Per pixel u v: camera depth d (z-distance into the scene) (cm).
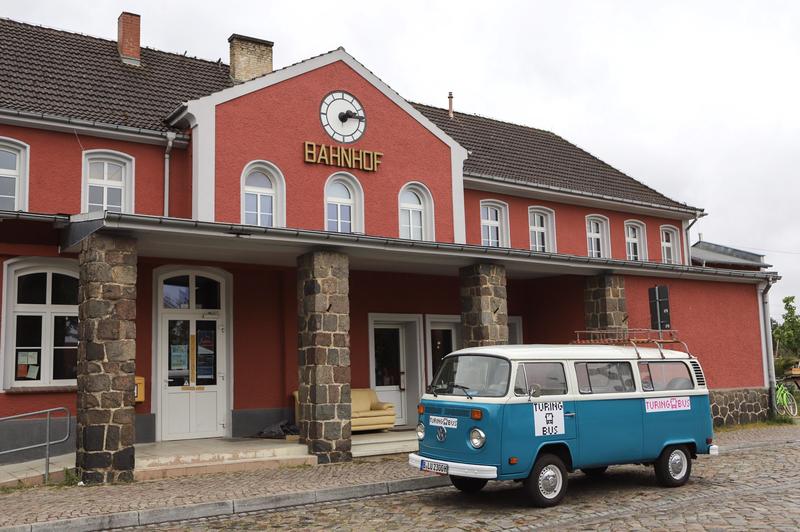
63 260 1403
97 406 1119
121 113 1579
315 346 1338
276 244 1320
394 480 1121
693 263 2725
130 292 1168
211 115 1527
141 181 1541
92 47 1817
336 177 1694
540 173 2288
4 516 887
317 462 1306
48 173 1445
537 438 959
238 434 1569
